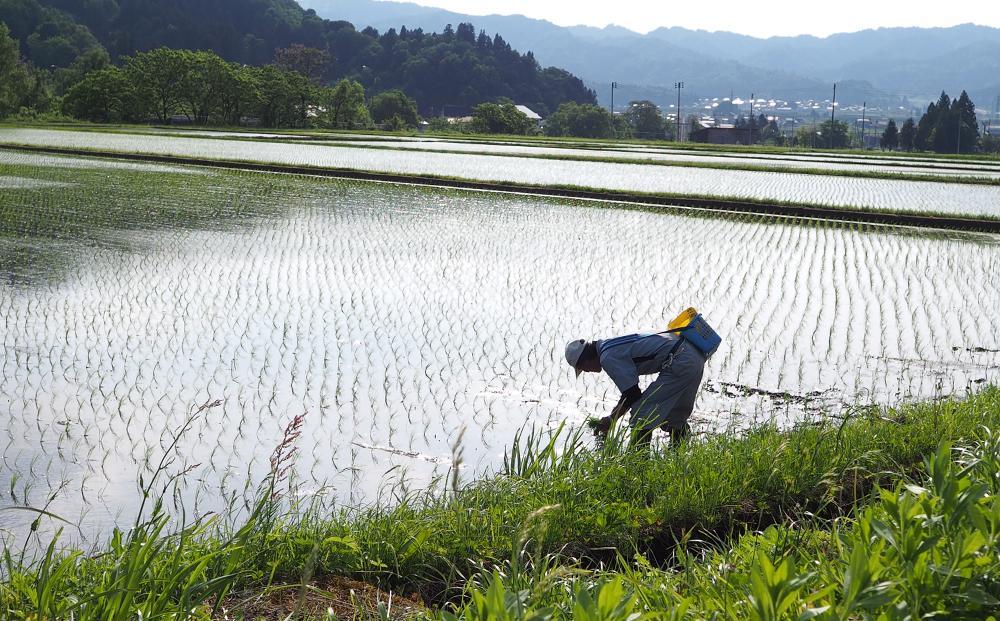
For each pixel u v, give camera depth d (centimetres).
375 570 414
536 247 1681
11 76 9431
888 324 1129
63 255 1488
